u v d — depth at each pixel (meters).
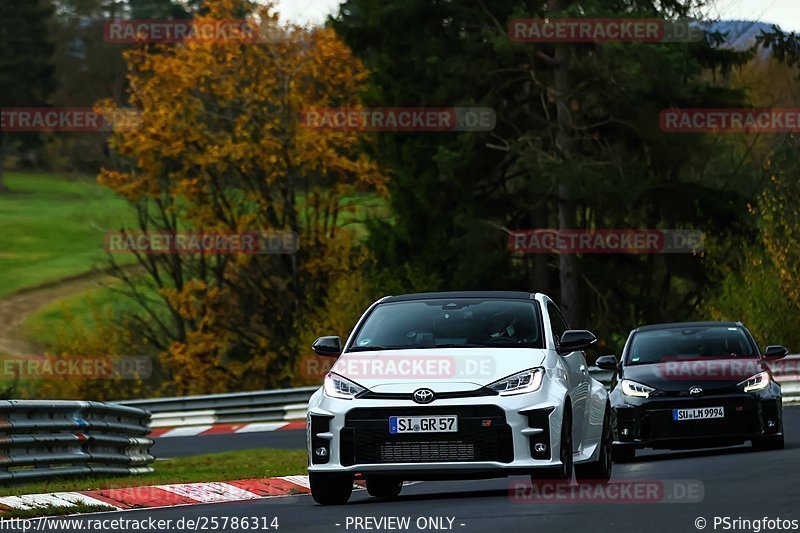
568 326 54.06
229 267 185.25
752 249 140.75
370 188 180.00
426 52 170.62
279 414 136.75
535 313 49.66
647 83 158.12
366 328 49.66
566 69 165.12
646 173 168.25
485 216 173.00
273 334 183.25
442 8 172.00
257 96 172.12
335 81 176.12
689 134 165.62
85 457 63.50
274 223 179.25
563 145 163.38
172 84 175.12
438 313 49.72
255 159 173.12
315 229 178.62
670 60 156.75
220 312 181.88
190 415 139.25
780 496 44.34
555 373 46.81
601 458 52.09
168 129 173.75
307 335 165.00
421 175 173.50
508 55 164.12
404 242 175.38
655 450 79.75
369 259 175.00
